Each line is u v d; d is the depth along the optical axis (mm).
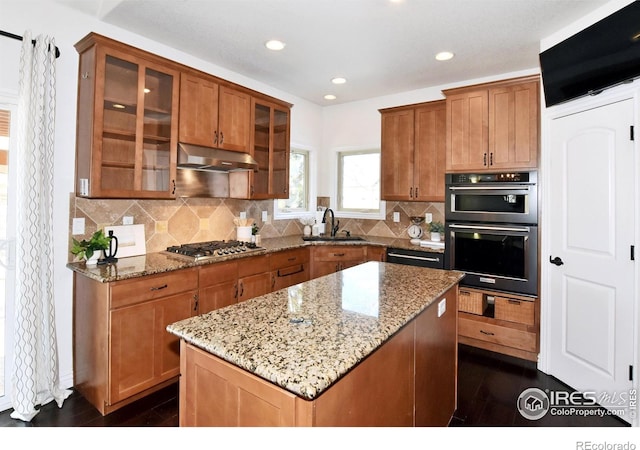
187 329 1253
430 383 1802
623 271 2205
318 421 959
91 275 2225
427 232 4145
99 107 2357
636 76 2035
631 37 2018
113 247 2695
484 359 3068
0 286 2266
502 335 3141
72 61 2508
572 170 2580
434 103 3771
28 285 2150
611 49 2135
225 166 3133
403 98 4293
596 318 2400
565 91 2500
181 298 2561
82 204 2572
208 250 2973
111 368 2186
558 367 2719
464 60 3281
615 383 2254
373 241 4066
